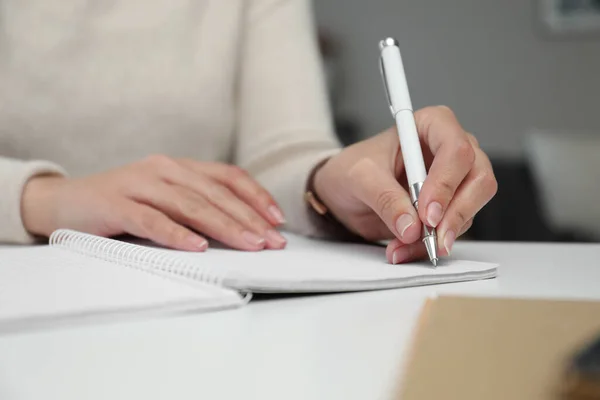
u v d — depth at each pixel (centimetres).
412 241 43
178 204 51
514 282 41
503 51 303
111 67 85
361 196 49
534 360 21
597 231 207
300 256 46
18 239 59
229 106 91
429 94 309
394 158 51
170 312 32
